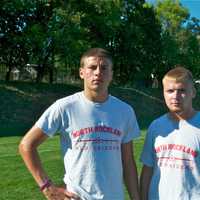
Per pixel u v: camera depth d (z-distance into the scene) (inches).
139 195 170.1
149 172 171.9
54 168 448.8
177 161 161.5
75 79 1513.3
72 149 158.2
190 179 159.8
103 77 158.1
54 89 1311.5
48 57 1341.0
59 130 160.4
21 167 451.2
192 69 1867.6
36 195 345.1
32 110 1164.5
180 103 162.6
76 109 158.9
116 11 1418.6
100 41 1461.6
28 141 157.1
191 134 161.6
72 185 156.3
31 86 1268.5
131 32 1556.3
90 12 1380.4
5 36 1274.6
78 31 1283.2
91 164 155.9
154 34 1670.8
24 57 1333.7
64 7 1300.4
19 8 1242.6
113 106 161.5
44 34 1246.9
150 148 170.7
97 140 157.2
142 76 1691.7
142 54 1657.2
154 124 169.8
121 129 161.8
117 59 1600.6
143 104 1480.1
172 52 1728.6
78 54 1277.1
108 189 156.3
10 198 335.9
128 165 168.2
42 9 1306.6
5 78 1419.8
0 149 585.9
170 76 164.1
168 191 161.8
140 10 1624.0
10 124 1051.3
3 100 1146.0
